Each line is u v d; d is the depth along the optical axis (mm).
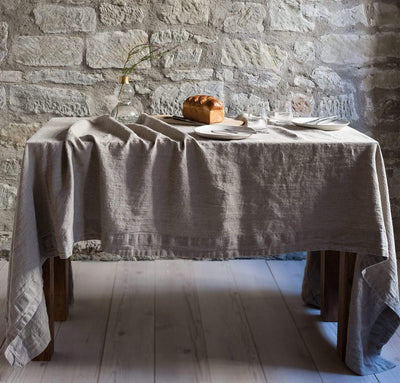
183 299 3002
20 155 3336
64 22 3186
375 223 2293
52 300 2426
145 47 3252
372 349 2494
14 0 3135
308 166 2312
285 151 2295
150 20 3229
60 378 2322
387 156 3477
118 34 3227
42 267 2363
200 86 3332
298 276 3309
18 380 2301
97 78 3273
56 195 2213
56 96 3273
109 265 3396
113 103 3312
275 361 2479
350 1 3283
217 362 2459
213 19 3256
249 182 2316
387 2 3295
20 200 2182
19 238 2184
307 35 3312
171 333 2672
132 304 2936
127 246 2295
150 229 2309
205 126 2541
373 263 2324
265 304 2973
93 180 2273
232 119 2883
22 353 2279
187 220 2312
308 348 2584
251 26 3281
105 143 2229
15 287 2193
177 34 3256
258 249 2367
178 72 3303
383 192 2354
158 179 2279
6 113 3273
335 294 2787
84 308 2879
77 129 2381
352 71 3371
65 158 2207
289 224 2359
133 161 2250
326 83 3377
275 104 3389
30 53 3205
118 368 2398
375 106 3420
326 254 2746
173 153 2264
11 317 2211
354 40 3332
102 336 2633
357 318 2375
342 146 2303
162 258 3490
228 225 2324
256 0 3254
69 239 2219
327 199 2350
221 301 2992
